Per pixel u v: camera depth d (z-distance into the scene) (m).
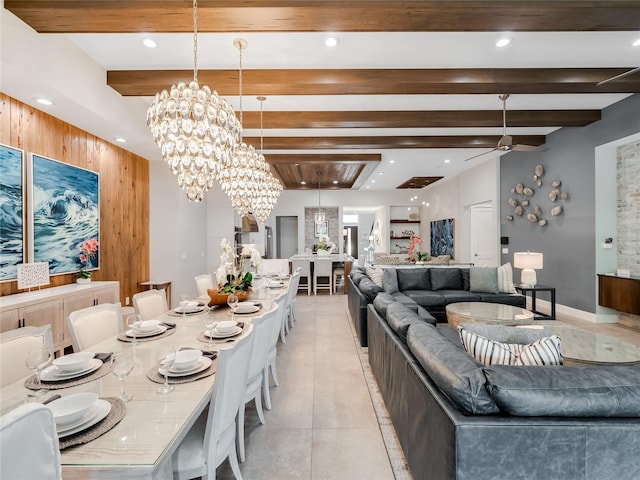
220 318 2.64
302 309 6.13
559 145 5.52
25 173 3.23
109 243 4.65
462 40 2.89
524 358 1.60
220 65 3.33
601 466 1.17
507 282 5.29
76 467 0.95
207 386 1.48
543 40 2.90
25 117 3.20
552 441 1.17
